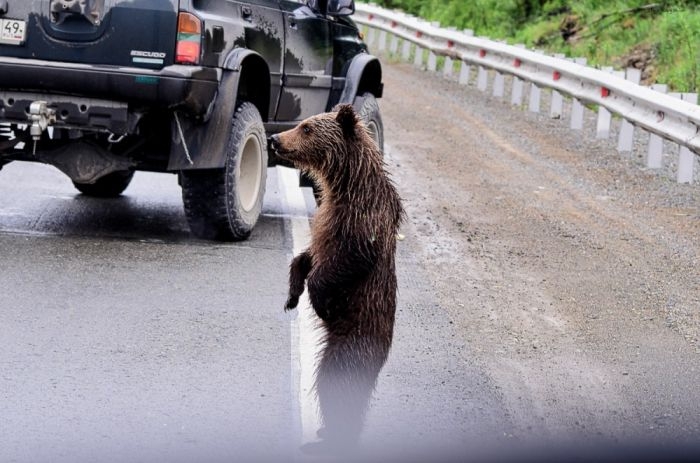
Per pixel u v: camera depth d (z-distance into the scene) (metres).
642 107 21.33
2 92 12.95
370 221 7.76
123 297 11.29
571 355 10.47
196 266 12.66
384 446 7.96
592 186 19.38
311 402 8.73
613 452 8.02
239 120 13.80
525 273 13.48
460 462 7.69
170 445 7.77
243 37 13.85
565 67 25.38
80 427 8.05
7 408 8.34
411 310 11.55
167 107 12.84
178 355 9.69
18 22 12.84
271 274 12.52
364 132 8.00
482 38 32.06
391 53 40.28
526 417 8.77
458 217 16.36
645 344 10.95
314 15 15.95
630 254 14.70
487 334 10.95
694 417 8.95
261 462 7.53
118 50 12.79
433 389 9.25
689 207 18.08
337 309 7.82
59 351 9.63
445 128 24.88
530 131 25.05
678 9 30.19
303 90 15.70
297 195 17.33
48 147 13.71
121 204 16.08
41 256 12.64
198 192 13.60
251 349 9.94
